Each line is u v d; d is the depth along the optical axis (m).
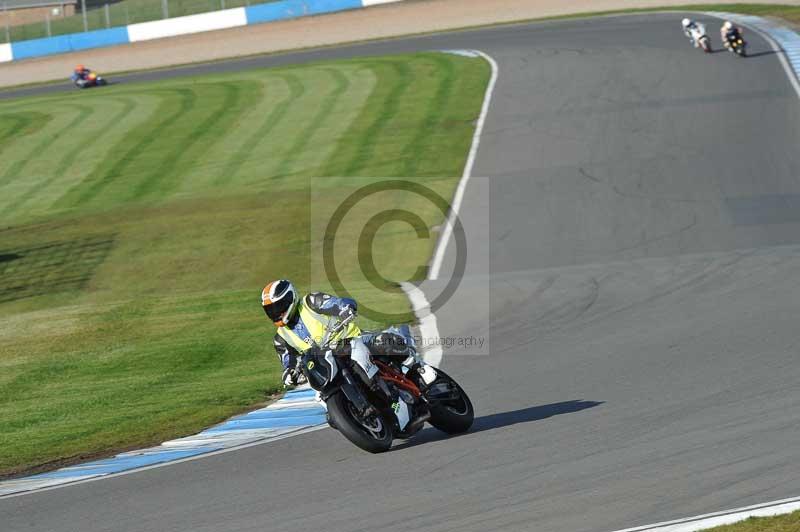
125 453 39.66
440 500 27.19
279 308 32.38
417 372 34.25
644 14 170.75
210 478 33.16
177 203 108.56
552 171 96.81
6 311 80.62
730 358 41.28
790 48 130.38
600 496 25.84
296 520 27.12
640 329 49.94
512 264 71.38
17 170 134.38
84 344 64.00
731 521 22.66
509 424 35.22
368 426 33.03
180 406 46.94
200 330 64.00
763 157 92.94
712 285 58.25
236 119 141.62
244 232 93.75
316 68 166.25
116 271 88.38
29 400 52.56
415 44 176.25
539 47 154.25
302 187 106.44
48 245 99.62
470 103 128.50
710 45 137.12
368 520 26.25
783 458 27.11
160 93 165.88
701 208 80.69
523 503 26.06
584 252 72.50
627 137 104.75
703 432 30.84
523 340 51.25
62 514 31.12
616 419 33.88
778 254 64.56
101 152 136.12
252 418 42.59
